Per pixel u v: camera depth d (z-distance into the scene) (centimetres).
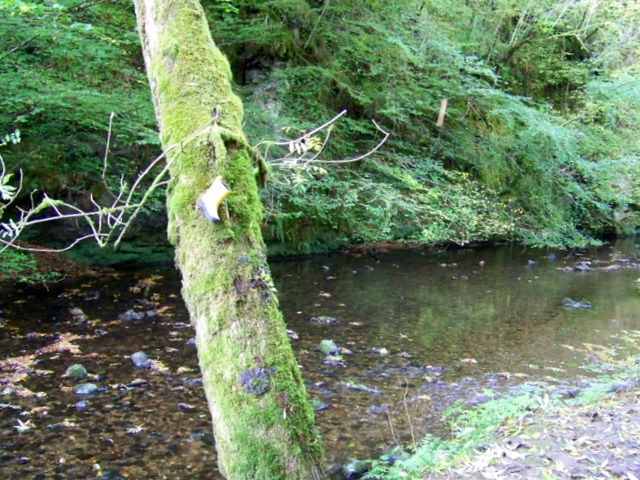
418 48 1186
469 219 1085
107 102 721
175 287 825
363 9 1128
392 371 547
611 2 1583
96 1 705
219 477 354
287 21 1102
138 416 431
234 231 248
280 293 830
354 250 1184
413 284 930
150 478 349
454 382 522
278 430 237
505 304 822
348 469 358
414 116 1237
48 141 802
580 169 1303
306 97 1085
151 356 555
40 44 682
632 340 665
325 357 578
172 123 266
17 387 469
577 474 275
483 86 1268
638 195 1534
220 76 279
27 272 803
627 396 403
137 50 891
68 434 399
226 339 240
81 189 881
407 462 336
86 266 891
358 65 1178
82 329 626
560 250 1330
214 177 251
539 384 510
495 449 314
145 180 909
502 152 1284
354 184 1067
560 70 1591
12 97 655
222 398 239
